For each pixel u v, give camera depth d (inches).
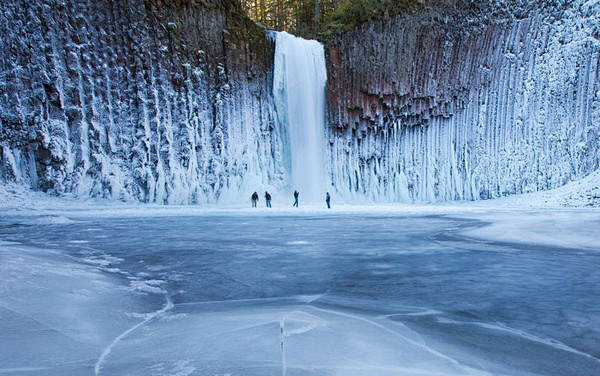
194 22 1224.2
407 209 943.0
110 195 989.2
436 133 1434.5
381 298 135.5
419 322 105.3
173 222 538.3
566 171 1278.3
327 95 1435.8
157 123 1102.4
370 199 1401.3
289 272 187.2
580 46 1317.7
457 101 1425.9
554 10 1371.8
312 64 1423.5
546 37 1375.5
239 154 1261.1
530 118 1363.2
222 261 219.9
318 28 1579.7
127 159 1052.5
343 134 1439.5
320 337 89.3
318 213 770.2
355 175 1421.0
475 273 179.2
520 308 120.8
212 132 1226.6
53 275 148.7
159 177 1072.8
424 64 1427.2
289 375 65.2
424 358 77.0
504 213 682.8
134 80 1096.8
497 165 1369.3
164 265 207.0
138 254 245.6
